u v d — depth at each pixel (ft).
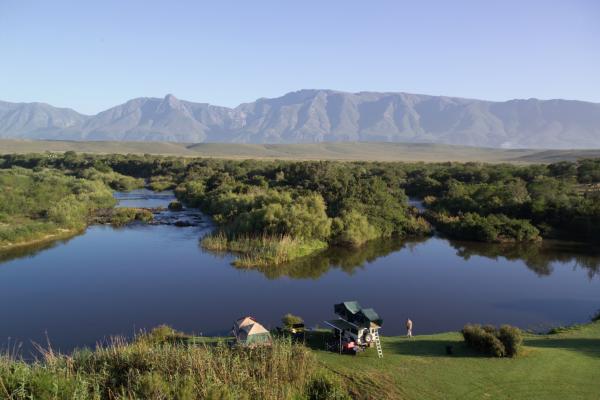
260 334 93.97
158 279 168.76
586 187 335.06
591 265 200.54
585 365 91.20
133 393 62.44
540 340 111.45
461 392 78.64
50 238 227.81
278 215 227.40
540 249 229.86
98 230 251.80
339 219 237.45
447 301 152.15
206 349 82.48
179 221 275.18
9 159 534.78
